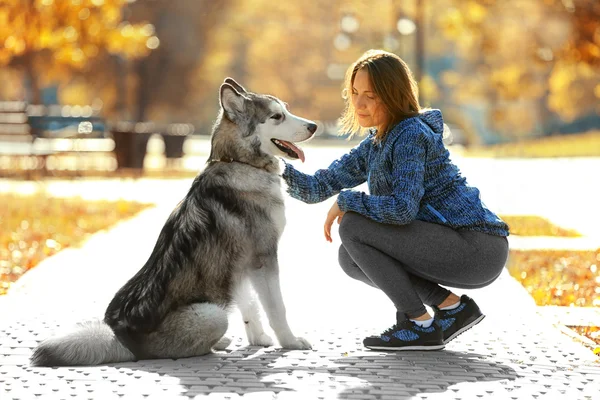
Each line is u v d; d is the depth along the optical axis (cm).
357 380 625
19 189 2323
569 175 2962
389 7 8081
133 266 1179
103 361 671
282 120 740
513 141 7950
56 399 571
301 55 9419
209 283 698
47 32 3031
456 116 6994
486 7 4369
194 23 5947
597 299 995
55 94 7469
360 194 698
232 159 736
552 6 3550
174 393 585
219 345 733
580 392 599
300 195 767
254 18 8838
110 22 3244
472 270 700
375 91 706
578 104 6550
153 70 5475
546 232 1576
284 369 659
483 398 579
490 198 2133
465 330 730
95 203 1981
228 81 763
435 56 8612
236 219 712
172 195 2203
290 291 1030
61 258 1248
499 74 6525
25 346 731
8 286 1058
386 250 703
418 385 611
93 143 3119
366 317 882
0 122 2722
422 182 691
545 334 796
